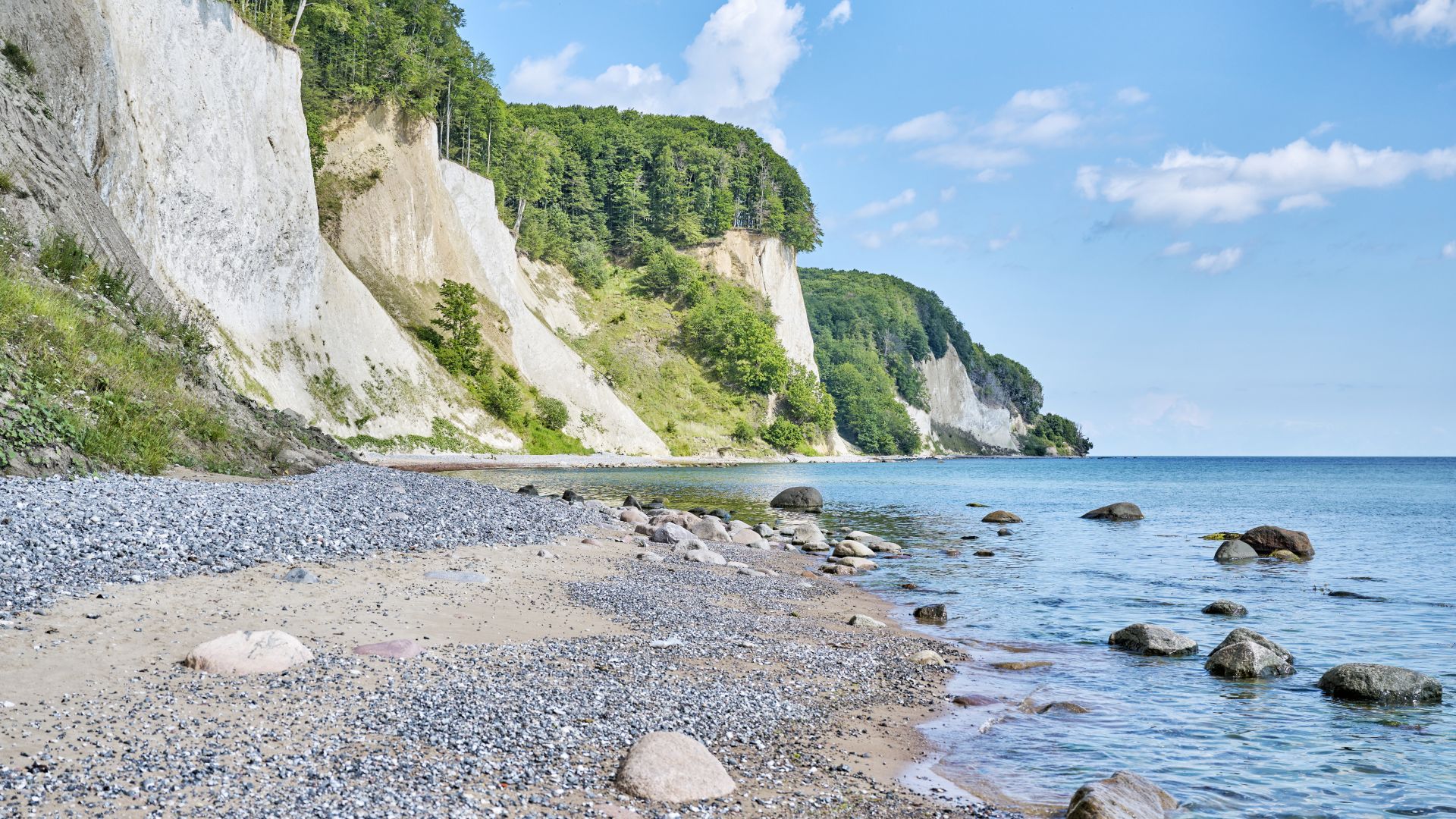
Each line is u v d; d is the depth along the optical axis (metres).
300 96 71.25
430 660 10.16
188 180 57.03
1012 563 26.44
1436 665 13.85
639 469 87.50
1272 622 17.50
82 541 12.27
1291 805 8.09
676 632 13.46
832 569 23.55
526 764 7.37
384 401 72.56
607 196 163.25
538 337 104.00
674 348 139.50
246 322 62.28
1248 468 160.00
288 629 10.58
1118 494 67.38
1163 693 11.89
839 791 7.80
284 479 22.89
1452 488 80.88
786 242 173.88
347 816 6.00
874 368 195.62
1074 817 7.31
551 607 14.24
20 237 22.75
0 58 30.27
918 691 11.57
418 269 90.62
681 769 7.30
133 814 5.81
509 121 136.75
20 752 6.57
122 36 51.91
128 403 19.50
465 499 25.66
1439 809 8.02
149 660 8.88
